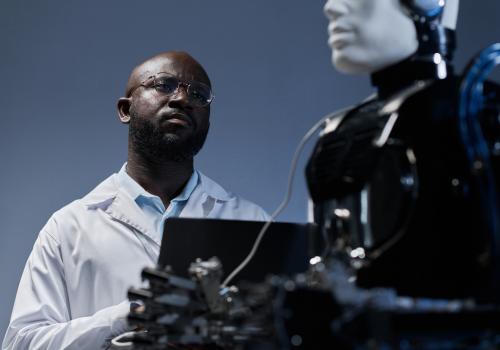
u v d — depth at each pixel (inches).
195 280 42.9
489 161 40.9
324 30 121.5
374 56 44.9
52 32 129.7
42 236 89.4
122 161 125.9
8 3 130.6
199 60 124.8
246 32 124.5
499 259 38.6
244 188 120.2
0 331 120.4
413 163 40.6
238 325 41.6
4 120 127.3
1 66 129.0
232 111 122.6
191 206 93.2
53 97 127.9
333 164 44.2
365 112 45.4
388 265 40.1
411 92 42.0
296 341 33.1
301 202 117.2
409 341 34.6
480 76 41.0
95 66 128.3
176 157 92.4
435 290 39.8
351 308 33.2
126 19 128.5
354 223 43.1
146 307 42.6
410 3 44.9
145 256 86.3
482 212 39.1
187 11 127.0
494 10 110.3
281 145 120.5
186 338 41.7
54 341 76.9
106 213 89.3
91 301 85.2
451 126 41.7
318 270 39.5
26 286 86.9
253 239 55.2
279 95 121.6
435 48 45.5
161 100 91.6
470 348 36.3
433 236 40.2
